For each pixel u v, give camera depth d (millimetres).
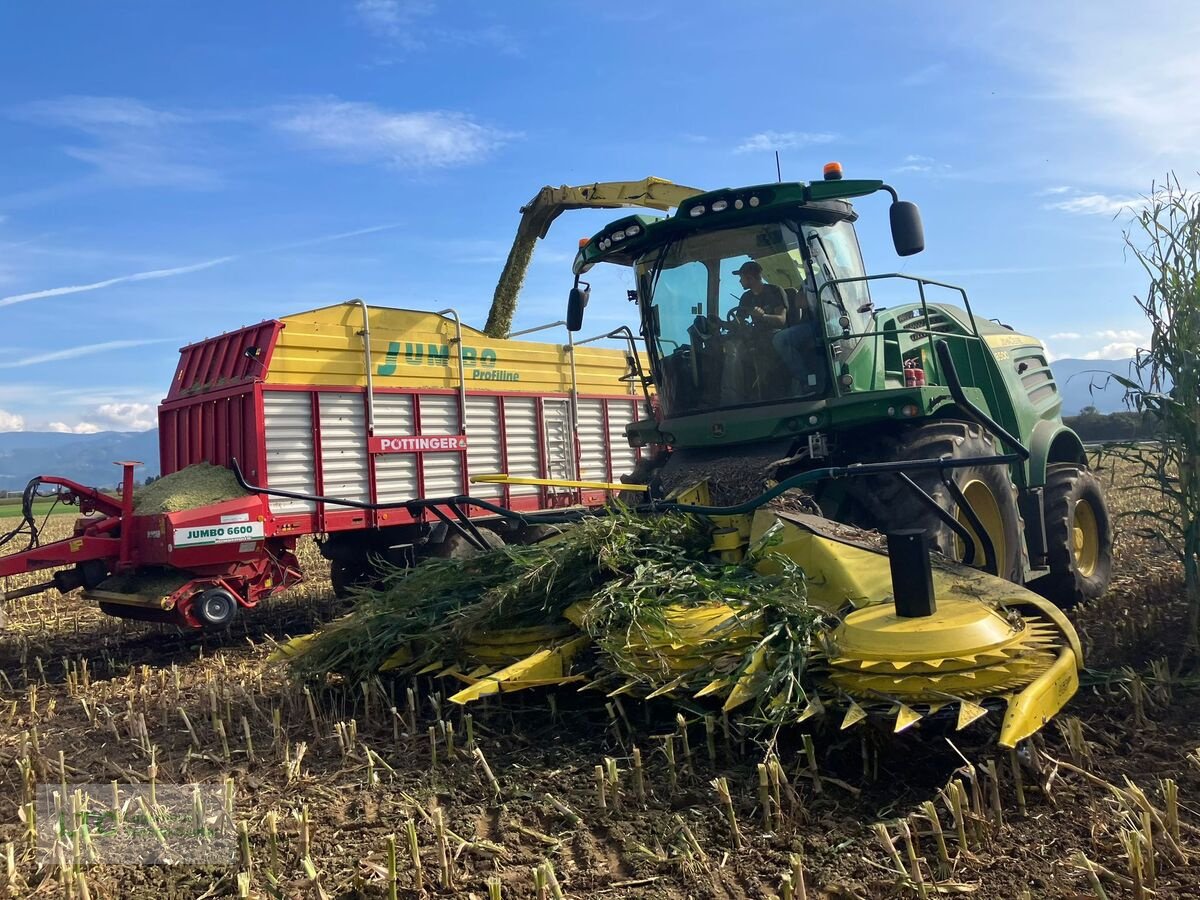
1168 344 5434
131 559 7770
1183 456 5391
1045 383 8469
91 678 7098
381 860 3309
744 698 3750
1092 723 4266
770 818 3342
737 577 4609
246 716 5234
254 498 7969
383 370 9102
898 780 3648
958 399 4410
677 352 6543
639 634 4215
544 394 10797
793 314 5992
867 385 6246
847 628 3805
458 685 5098
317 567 12602
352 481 8758
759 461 5754
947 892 2857
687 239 6316
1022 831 3225
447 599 5121
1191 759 3684
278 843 3482
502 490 10164
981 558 5820
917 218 5480
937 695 3484
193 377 9070
